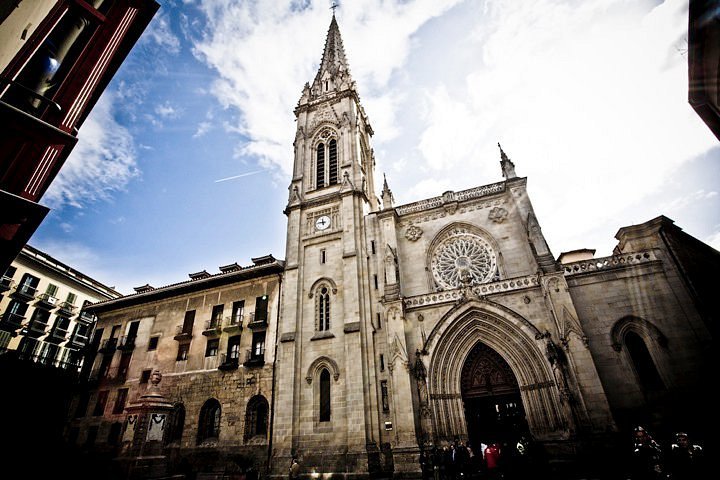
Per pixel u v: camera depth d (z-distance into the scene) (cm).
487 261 3034
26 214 940
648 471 1201
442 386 2442
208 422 3166
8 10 946
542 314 2411
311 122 4481
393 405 2414
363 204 3625
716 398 1938
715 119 1047
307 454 2636
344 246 3350
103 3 1473
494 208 3158
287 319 3219
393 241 3164
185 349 3616
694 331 2112
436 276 3134
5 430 2773
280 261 3734
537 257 2578
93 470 2097
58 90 1219
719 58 927
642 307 2273
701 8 903
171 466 2936
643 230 2512
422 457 2161
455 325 2545
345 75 4791
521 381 2338
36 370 3350
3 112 927
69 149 1181
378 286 3105
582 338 2178
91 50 1354
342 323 3044
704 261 2303
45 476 2269
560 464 1927
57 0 1211
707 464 1115
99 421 3538
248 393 3091
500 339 2458
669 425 1964
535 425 2203
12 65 1043
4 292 4156
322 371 2947
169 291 3944
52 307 4600
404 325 2658
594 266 2472
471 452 2108
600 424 1973
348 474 2428
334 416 2709
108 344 4047
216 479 2698
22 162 1034
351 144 4006
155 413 2145
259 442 2847
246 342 3350
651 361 2170
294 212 3775
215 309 3712
